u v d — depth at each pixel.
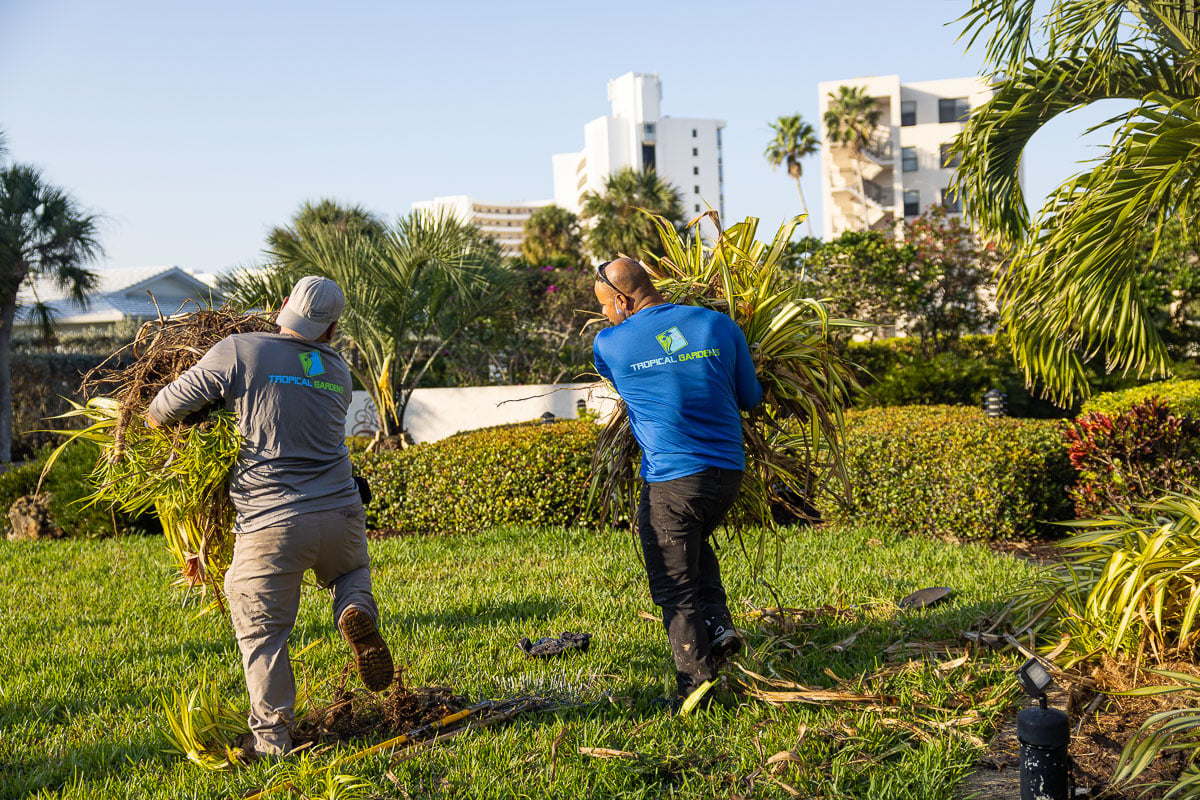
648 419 3.72
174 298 33.78
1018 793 3.02
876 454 7.92
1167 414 7.16
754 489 4.34
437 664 4.44
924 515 7.75
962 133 6.98
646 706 3.82
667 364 3.68
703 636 3.74
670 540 3.70
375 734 3.61
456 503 8.63
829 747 3.32
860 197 54.06
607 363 3.85
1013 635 4.44
